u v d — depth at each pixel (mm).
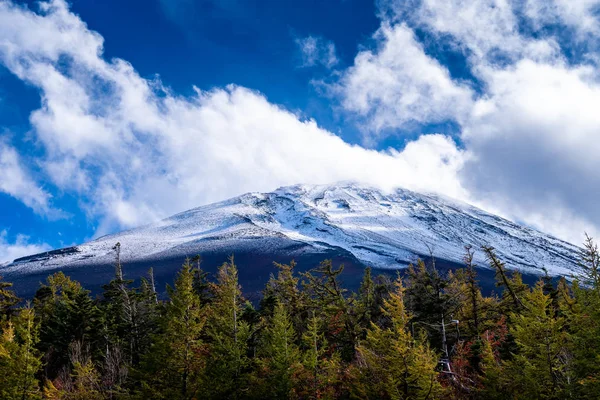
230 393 28859
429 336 34250
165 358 29641
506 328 36531
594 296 21719
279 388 27719
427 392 22625
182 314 30609
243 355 31219
